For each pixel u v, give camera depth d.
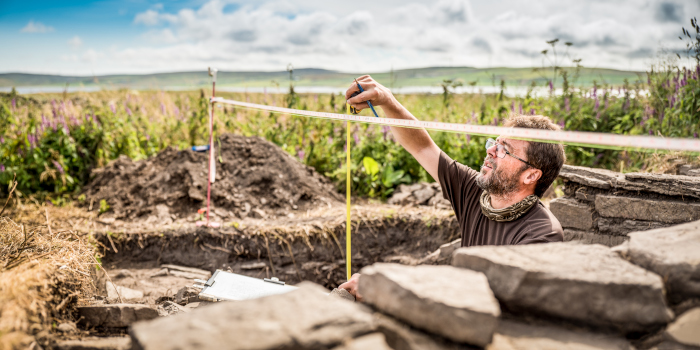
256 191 5.57
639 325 1.20
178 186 5.54
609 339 1.20
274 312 1.12
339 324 1.09
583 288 1.20
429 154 2.69
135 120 7.40
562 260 1.32
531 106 6.00
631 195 2.78
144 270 4.37
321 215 5.14
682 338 1.16
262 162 5.87
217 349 0.98
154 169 5.92
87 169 6.25
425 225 4.86
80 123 6.64
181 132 7.50
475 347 1.10
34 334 1.44
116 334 1.75
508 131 1.60
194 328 1.05
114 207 5.37
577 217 3.04
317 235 4.75
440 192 5.50
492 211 2.28
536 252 1.39
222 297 2.25
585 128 6.18
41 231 2.73
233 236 4.68
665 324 1.20
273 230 4.72
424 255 4.73
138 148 7.01
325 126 7.00
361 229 4.89
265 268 4.60
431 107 8.01
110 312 1.76
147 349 0.97
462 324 1.07
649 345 1.20
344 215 5.03
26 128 6.54
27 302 1.49
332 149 6.61
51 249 2.11
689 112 4.47
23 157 6.08
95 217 5.20
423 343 1.11
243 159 5.94
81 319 1.75
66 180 5.96
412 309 1.14
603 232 2.91
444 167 2.63
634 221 2.74
